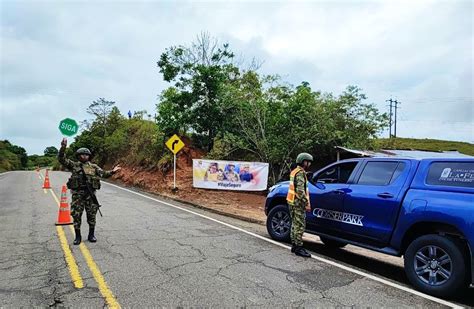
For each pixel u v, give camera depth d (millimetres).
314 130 17344
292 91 19547
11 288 4547
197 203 13680
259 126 18578
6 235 7465
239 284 4879
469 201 4668
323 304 4336
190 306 4117
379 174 6023
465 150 52906
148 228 8477
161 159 21656
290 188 6664
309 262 6129
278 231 7688
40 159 120562
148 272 5238
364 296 4668
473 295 4957
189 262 5793
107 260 5766
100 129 42625
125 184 23172
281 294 4594
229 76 21156
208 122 20500
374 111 21266
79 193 6820
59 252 6191
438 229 5051
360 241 6008
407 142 58656
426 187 5250
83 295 4348
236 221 10469
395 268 6352
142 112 33312
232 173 16422
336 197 6410
